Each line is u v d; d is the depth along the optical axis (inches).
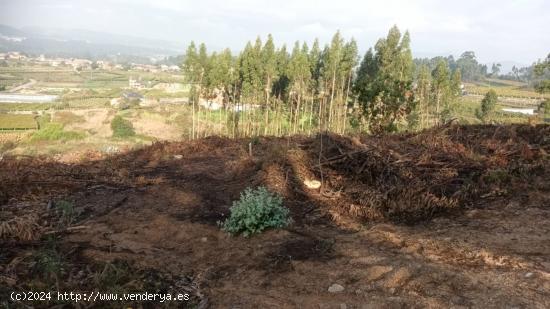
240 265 181.6
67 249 194.9
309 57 1487.5
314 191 273.6
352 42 1301.7
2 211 237.5
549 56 956.6
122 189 290.7
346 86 1322.6
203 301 155.3
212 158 387.5
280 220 216.2
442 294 144.9
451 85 1445.6
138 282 165.8
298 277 166.7
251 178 299.6
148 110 2417.6
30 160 354.9
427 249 182.4
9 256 183.8
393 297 146.6
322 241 195.5
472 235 193.0
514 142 319.0
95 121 2172.7
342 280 161.3
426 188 251.4
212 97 1518.2
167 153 409.7
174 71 7308.1
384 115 796.6
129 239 209.3
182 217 238.1
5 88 4407.0
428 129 394.3
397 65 1172.5
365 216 234.1
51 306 147.2
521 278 150.3
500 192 239.5
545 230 189.8
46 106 3031.5
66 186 289.9
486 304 136.5
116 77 5895.7
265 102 1529.3
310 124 1343.5
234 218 214.5
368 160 289.4
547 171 257.6
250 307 149.4
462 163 280.2
